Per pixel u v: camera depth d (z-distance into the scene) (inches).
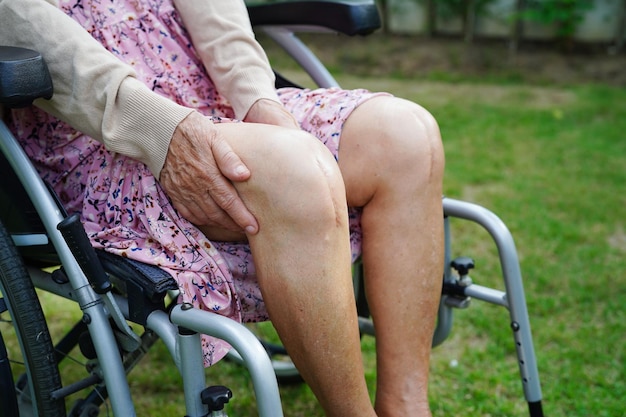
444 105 167.3
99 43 44.7
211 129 41.0
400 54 208.4
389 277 45.8
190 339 38.2
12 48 40.7
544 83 186.1
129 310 41.2
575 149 138.3
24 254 49.1
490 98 174.1
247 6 61.2
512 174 126.0
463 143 141.5
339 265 39.5
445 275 55.1
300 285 39.1
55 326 81.5
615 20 202.4
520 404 67.7
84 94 42.5
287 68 198.2
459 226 106.8
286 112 47.7
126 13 49.4
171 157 41.3
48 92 39.7
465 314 83.4
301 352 40.1
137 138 42.0
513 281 51.9
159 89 48.7
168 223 42.6
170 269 40.6
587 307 84.4
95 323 41.8
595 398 67.9
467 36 215.3
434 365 73.9
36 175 43.1
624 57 199.8
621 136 145.6
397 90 180.7
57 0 47.1
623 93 176.7
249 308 43.6
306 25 58.8
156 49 49.7
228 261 42.8
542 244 100.3
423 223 45.8
